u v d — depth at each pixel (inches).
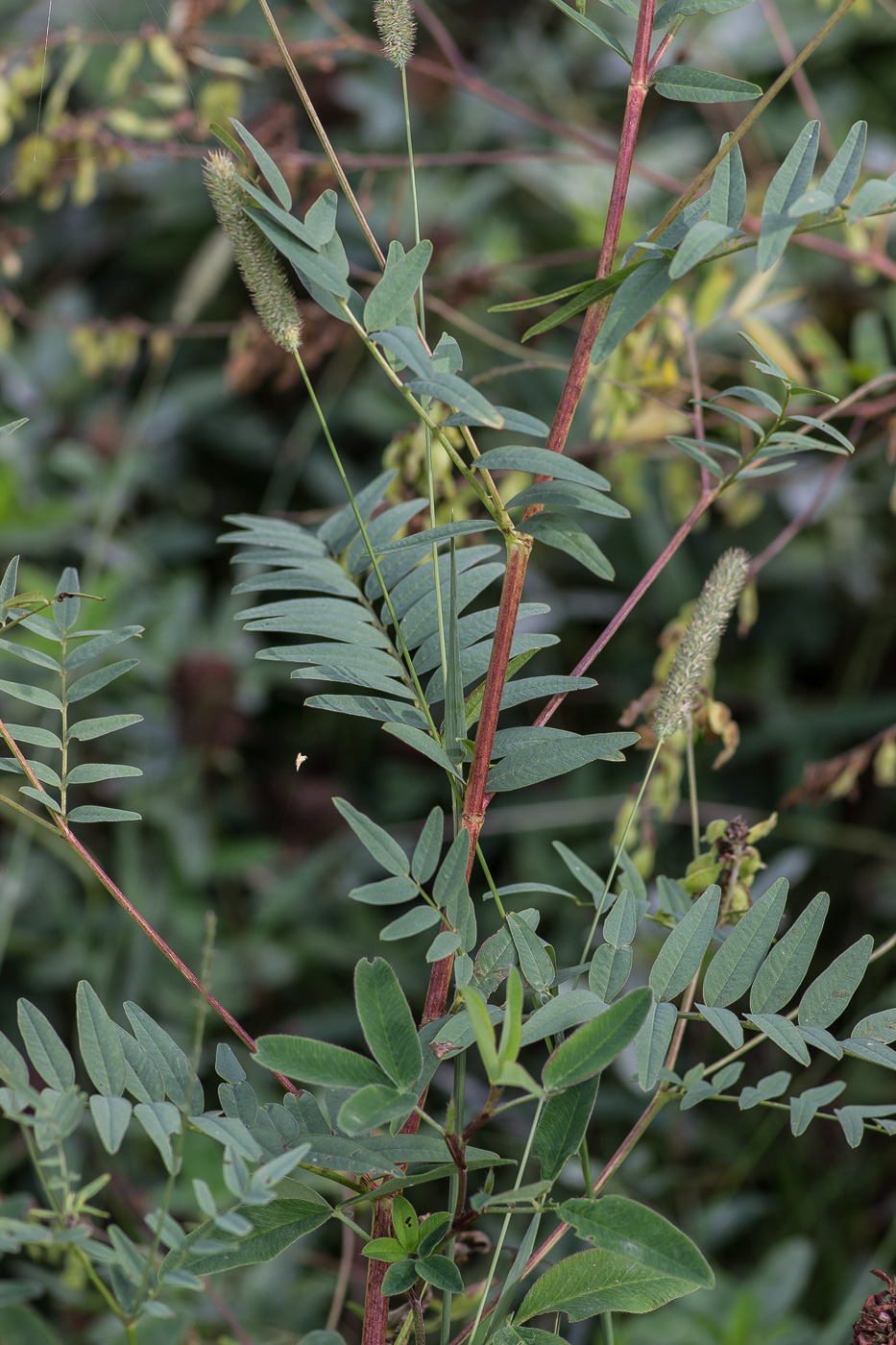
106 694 107.8
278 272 55.3
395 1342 56.0
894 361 99.9
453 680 55.6
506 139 120.9
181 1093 54.7
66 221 129.0
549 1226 73.8
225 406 122.9
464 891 54.4
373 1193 54.7
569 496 54.9
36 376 123.5
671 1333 79.2
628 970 55.0
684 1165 93.7
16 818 97.7
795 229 54.3
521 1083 52.3
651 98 117.8
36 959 100.6
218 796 113.7
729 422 80.5
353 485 118.8
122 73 79.4
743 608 72.5
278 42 55.1
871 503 110.7
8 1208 52.7
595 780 109.5
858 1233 91.1
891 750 68.2
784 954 55.2
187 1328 65.9
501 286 110.1
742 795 110.4
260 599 114.7
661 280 54.4
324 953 104.6
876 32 116.9
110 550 112.7
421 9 87.9
